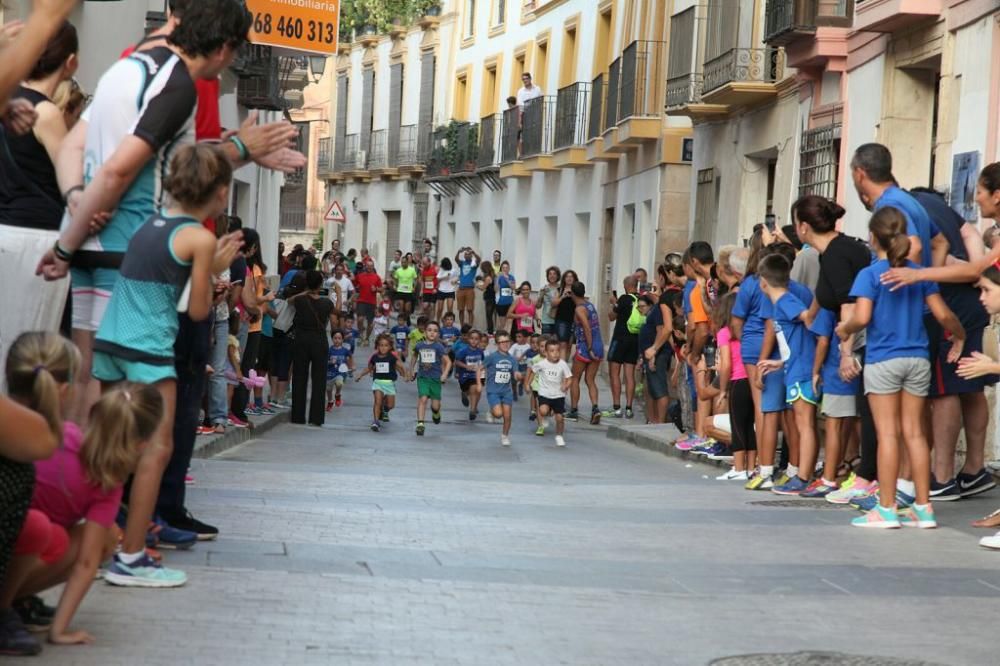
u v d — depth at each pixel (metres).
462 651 7.62
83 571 7.25
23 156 9.13
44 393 6.77
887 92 23.47
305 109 90.88
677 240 39.69
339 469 18.09
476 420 31.38
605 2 46.75
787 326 15.80
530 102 52.44
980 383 14.58
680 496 15.63
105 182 8.36
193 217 8.54
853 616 9.02
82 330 8.83
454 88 63.62
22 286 9.20
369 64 73.69
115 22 23.25
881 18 22.19
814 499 15.27
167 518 10.20
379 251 72.19
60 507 7.18
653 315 27.91
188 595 8.51
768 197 31.86
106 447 7.16
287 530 11.44
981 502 14.67
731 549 11.62
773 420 16.38
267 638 7.61
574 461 22.33
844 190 25.61
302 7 31.12
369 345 52.56
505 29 57.88
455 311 58.34
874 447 14.62
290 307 27.61
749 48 30.33
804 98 27.89
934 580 10.30
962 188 20.08
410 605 8.73
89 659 6.95
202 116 9.46
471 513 13.40
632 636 8.22
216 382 20.70
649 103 40.44
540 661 7.50
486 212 59.34
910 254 12.80
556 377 26.52
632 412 31.56
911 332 12.69
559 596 9.29
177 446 10.06
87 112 9.03
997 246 12.36
